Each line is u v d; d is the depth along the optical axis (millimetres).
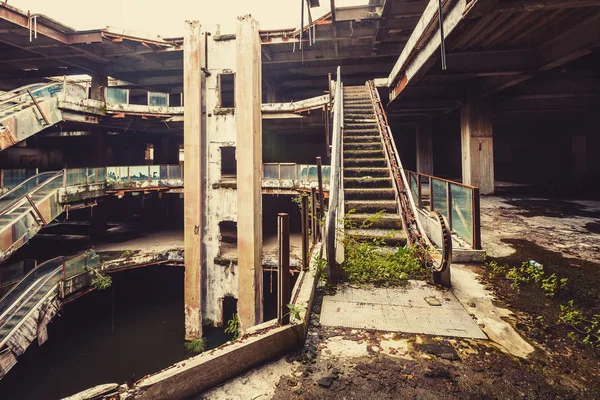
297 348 2719
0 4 13938
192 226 16891
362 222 5832
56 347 15148
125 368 14258
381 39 17500
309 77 24188
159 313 18891
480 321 3123
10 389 12852
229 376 2328
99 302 18391
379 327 3020
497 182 18797
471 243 5246
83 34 17484
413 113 15398
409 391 2180
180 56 20609
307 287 3455
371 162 7773
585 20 5582
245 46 16250
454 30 5586
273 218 25078
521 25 5875
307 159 27062
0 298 12062
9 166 18922
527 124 19984
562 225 7586
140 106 17609
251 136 16188
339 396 2150
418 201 7629
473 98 12250
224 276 17438
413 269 4406
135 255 17047
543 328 2982
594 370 2369
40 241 20047
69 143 23562
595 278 4238
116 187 17406
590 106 13422
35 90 14062
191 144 16828
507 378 2293
